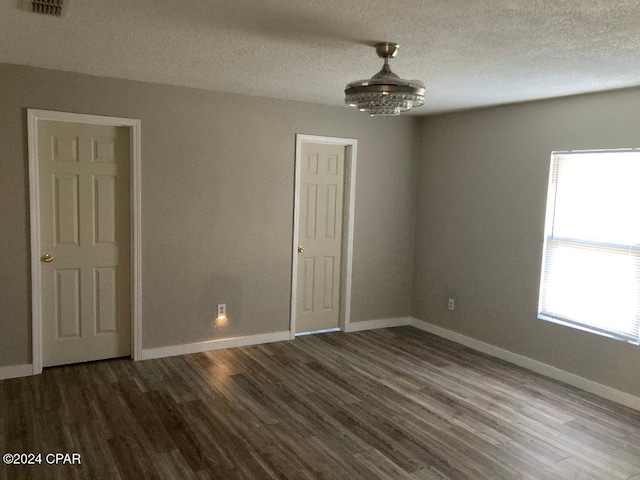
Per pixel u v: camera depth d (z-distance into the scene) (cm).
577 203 423
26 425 326
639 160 381
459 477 286
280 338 520
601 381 407
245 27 269
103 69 383
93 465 284
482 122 501
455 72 350
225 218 475
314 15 246
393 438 327
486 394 403
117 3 238
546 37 267
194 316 470
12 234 390
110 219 431
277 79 398
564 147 429
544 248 449
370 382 420
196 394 383
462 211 527
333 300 562
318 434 328
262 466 289
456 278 537
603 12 228
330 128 521
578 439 334
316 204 537
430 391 405
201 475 278
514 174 471
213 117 457
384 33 270
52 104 392
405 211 582
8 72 376
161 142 437
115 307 443
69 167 412
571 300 430
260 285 502
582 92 405
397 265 586
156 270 448
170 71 383
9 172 385
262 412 357
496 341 494
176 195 449
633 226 386
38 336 406
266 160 489
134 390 386
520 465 301
